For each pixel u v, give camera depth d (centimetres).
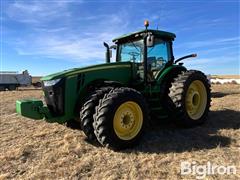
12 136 555
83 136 522
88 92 493
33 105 455
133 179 340
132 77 561
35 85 3653
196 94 601
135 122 468
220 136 506
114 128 436
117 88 462
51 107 479
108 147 437
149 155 418
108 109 426
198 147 453
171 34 627
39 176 355
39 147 473
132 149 449
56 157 421
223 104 855
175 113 561
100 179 343
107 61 649
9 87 3338
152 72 585
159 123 630
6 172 375
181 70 632
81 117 453
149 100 561
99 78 506
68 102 469
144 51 557
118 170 367
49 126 623
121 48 641
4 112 916
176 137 514
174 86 566
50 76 483
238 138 492
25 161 414
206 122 627
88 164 387
